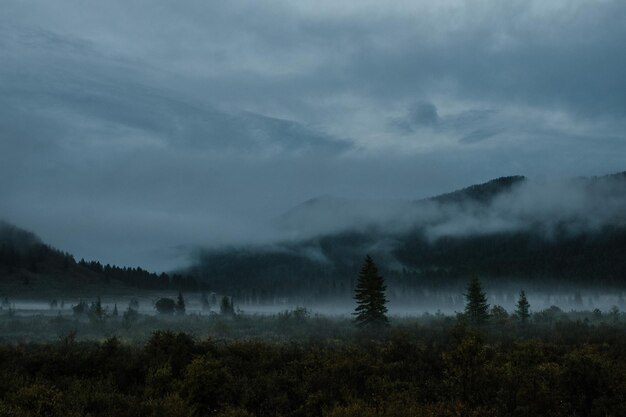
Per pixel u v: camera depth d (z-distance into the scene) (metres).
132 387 14.80
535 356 18.09
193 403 13.24
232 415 11.92
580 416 12.14
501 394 12.82
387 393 13.88
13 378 14.52
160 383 14.62
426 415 11.56
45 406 11.96
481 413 11.71
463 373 13.93
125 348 20.14
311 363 16.77
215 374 14.02
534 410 12.00
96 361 16.53
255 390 13.84
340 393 13.93
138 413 11.93
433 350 19.44
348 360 16.50
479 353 14.34
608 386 12.69
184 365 16.48
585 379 12.92
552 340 26.20
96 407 12.55
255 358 18.23
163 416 11.68
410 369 16.78
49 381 14.47
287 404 13.17
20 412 11.30
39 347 20.45
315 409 12.80
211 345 19.33
